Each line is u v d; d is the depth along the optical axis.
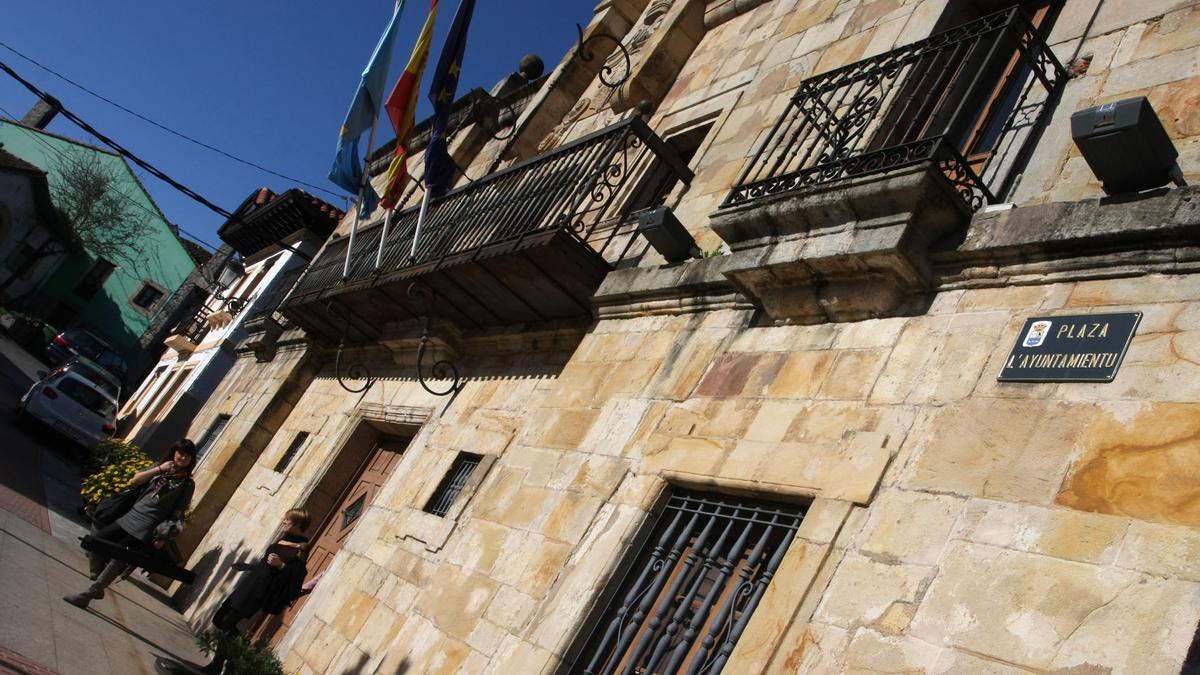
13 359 29.86
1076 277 4.05
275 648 8.45
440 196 9.56
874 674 3.53
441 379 9.57
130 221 42.81
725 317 5.90
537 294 7.66
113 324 42.22
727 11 9.63
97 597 7.77
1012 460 3.73
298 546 7.85
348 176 10.43
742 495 4.88
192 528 12.86
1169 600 2.98
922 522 3.85
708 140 8.06
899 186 4.52
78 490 15.54
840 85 5.49
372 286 9.33
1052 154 4.80
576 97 12.43
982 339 4.24
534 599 5.43
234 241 28.05
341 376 12.41
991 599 3.40
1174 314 3.62
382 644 6.77
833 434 4.56
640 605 4.97
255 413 13.70
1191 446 3.26
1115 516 3.29
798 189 5.08
